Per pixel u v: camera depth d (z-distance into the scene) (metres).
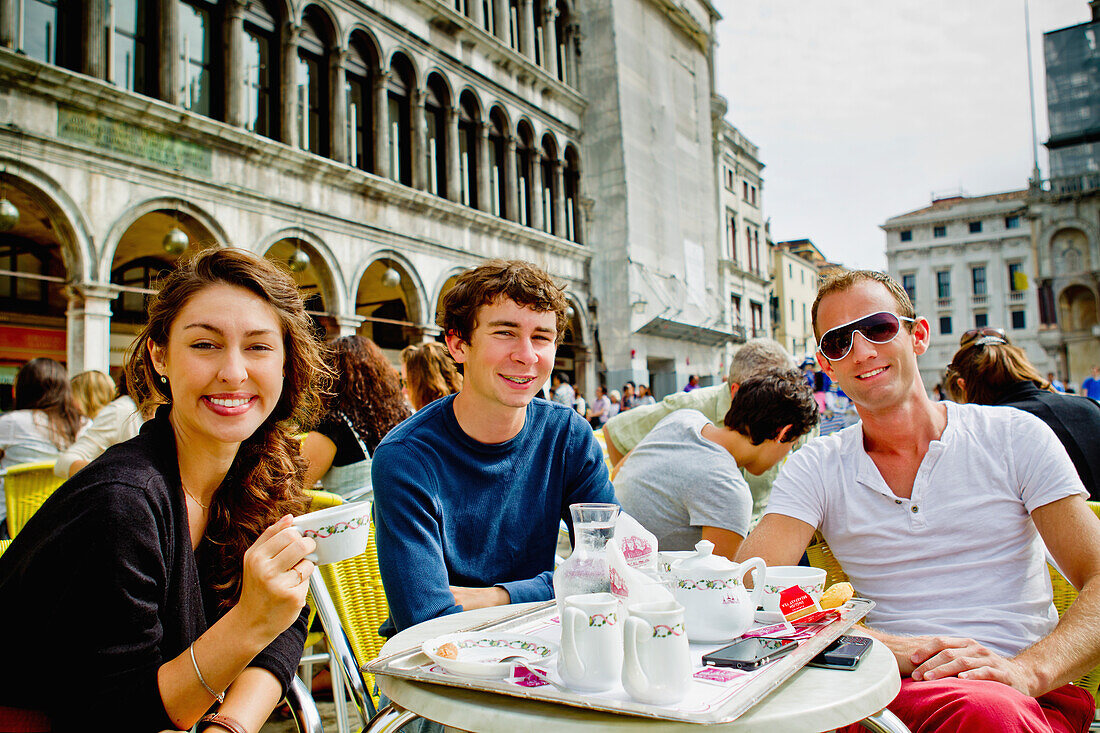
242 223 13.99
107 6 12.29
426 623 1.96
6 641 1.36
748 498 3.11
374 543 2.71
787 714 1.29
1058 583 2.71
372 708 2.05
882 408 2.46
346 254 16.16
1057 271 53.41
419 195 17.86
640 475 3.26
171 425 1.79
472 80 20.61
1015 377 3.90
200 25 13.98
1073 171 52.88
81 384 5.94
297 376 1.93
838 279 2.62
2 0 10.90
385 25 17.67
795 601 1.79
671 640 1.33
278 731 3.69
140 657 1.45
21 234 14.29
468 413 2.44
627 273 24.98
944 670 1.86
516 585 2.30
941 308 66.38
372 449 4.16
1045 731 1.67
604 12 26.09
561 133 24.62
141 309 16.38
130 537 1.45
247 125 14.66
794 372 3.30
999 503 2.40
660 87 28.36
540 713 1.33
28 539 1.42
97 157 11.84
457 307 2.43
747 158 37.22
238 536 1.87
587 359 24.70
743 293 35.03
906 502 2.48
